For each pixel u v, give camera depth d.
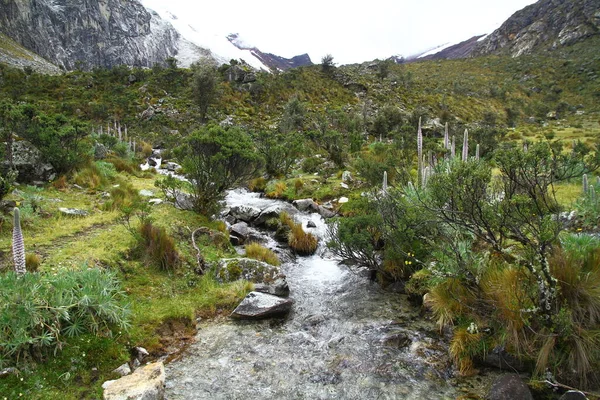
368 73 95.94
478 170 5.24
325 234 11.30
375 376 5.27
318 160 24.44
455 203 5.63
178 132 49.16
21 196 10.16
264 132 31.97
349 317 7.14
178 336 6.12
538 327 5.02
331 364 5.58
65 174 13.52
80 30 186.88
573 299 4.84
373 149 22.22
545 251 5.25
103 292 5.42
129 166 19.16
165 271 7.57
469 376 5.15
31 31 149.00
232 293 7.47
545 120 75.12
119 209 10.67
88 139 21.95
